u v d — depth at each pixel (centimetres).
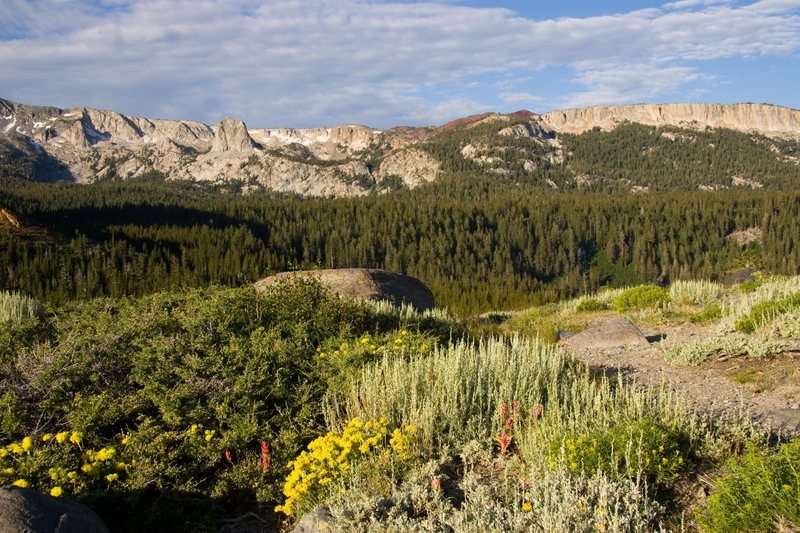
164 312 856
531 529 326
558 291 10656
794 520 306
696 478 415
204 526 452
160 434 521
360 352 724
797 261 10200
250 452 540
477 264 12238
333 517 385
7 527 320
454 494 429
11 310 1077
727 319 1045
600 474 376
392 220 13950
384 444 502
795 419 536
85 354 654
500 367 639
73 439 486
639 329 1202
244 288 915
